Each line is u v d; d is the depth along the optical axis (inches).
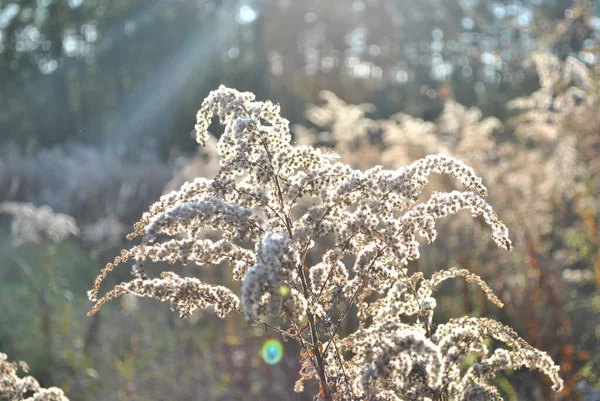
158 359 331.0
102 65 1066.7
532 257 274.8
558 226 345.7
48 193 627.2
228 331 317.1
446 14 1203.9
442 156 112.8
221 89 121.3
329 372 118.0
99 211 593.3
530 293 272.2
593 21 346.0
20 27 1140.5
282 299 100.0
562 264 329.4
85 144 1037.2
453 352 112.7
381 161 368.8
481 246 319.3
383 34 1354.6
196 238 111.7
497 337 114.4
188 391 293.1
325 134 419.8
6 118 1130.0
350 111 392.2
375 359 101.0
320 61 1381.6
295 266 100.5
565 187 307.9
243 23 1163.3
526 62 332.2
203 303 114.1
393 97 1191.6
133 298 374.6
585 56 319.9
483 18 1064.2
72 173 644.1
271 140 116.3
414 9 1314.0
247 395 284.8
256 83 1086.4
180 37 1052.5
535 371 256.1
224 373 301.1
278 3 1264.8
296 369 292.0
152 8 1055.6
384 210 112.2
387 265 122.5
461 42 1179.9
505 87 832.9
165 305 397.1
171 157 730.8
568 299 320.8
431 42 1307.8
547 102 314.7
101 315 354.6
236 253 112.4
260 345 309.6
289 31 1270.9
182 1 1055.6
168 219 102.4
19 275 451.5
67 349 300.0
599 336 294.2
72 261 468.8
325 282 115.1
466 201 111.9
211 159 430.0
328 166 114.8
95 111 1069.1
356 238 118.1
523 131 320.5
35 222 399.5
